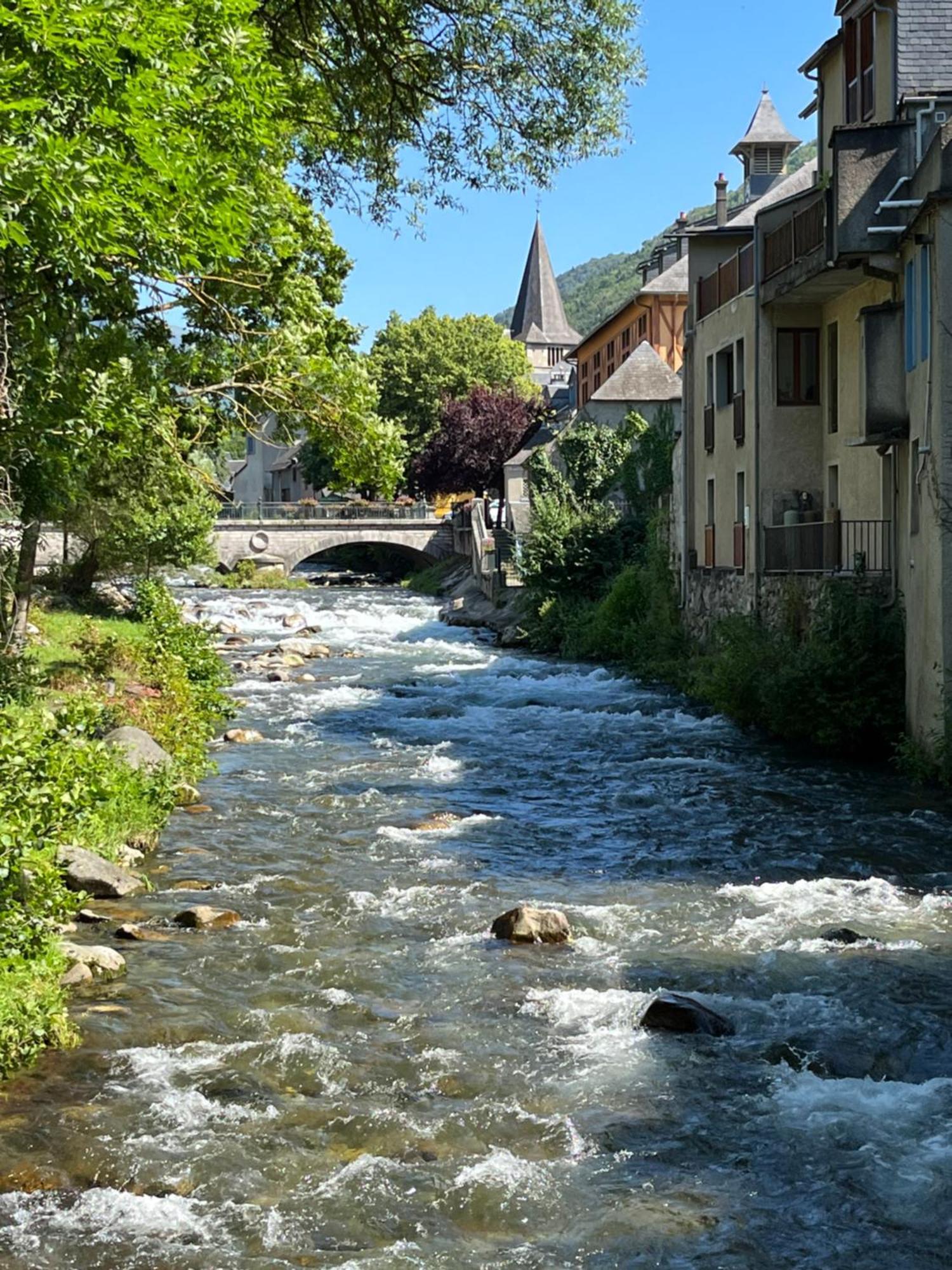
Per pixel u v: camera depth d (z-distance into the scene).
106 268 13.37
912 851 15.52
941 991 10.74
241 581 74.00
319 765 21.56
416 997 10.68
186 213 12.88
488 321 96.44
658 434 49.47
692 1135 8.20
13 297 13.62
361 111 19.08
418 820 17.42
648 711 27.45
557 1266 6.74
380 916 12.94
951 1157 7.86
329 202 20.70
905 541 20.58
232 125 13.56
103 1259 6.78
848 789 19.03
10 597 26.42
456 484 85.31
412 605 59.19
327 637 45.75
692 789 19.31
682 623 34.09
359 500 95.06
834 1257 6.79
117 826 15.16
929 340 17.88
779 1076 9.09
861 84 24.28
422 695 30.52
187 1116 8.41
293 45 17.72
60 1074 9.05
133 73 11.60
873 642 21.44
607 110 19.34
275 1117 8.45
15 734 9.91
